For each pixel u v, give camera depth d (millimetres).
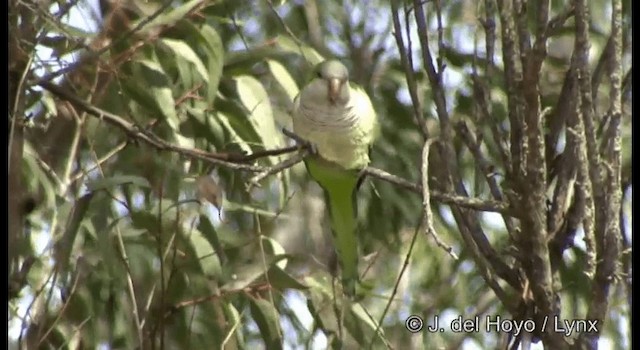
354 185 10070
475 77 8453
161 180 9242
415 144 12125
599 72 8508
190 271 10344
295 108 9891
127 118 10320
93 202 9664
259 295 10469
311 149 9648
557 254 8383
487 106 8391
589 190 8023
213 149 11016
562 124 8664
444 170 8539
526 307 8359
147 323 10086
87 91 10117
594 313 7949
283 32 12492
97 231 9578
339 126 9727
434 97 8602
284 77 10867
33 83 8281
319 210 13477
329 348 10422
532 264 8133
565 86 8617
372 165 12023
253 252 11109
